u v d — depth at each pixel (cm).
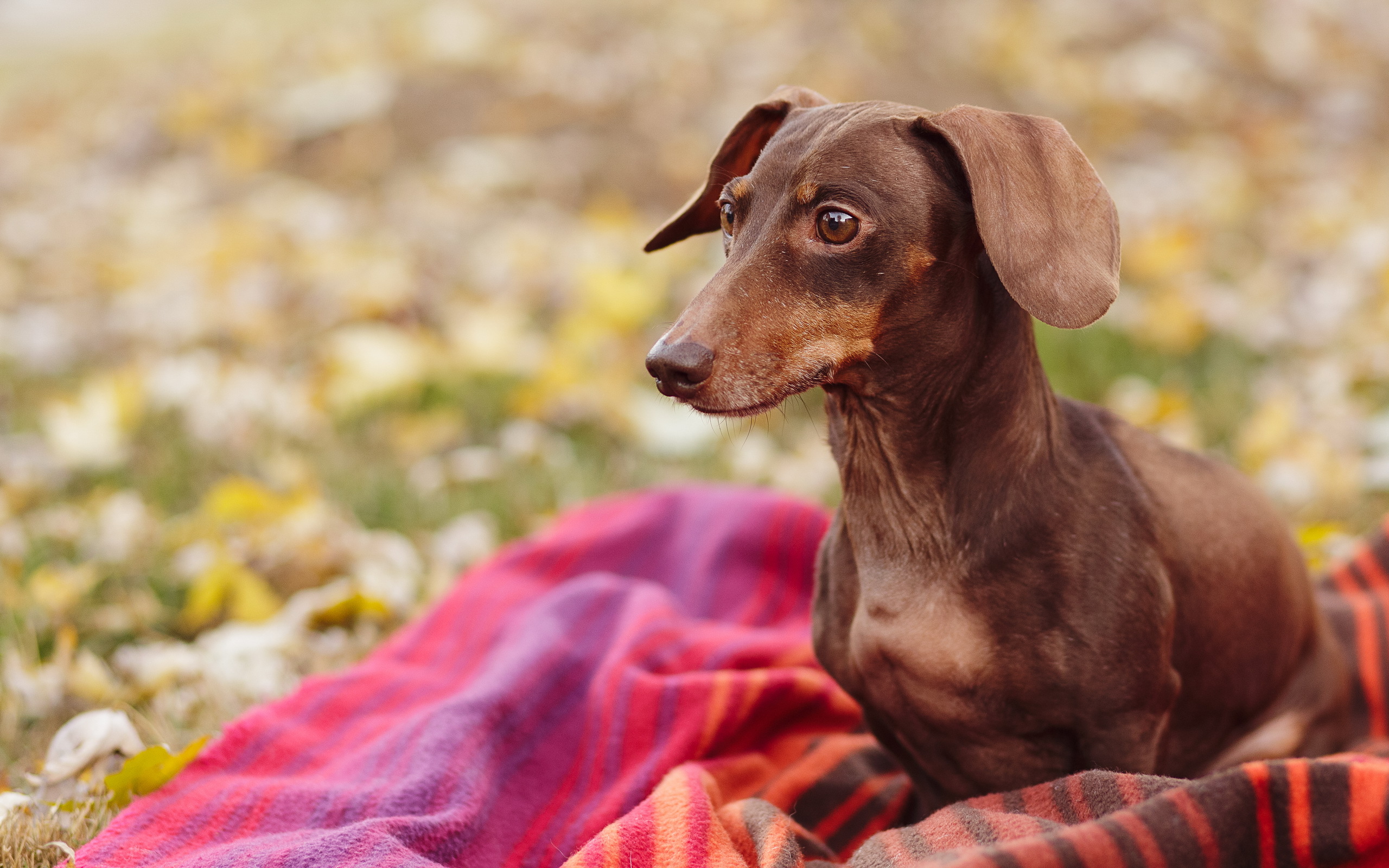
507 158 659
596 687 274
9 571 347
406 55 754
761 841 207
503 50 753
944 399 202
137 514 382
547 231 617
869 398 205
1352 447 395
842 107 199
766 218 192
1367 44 898
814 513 342
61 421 417
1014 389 204
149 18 1063
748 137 229
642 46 754
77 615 325
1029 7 837
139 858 216
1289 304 517
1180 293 502
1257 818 172
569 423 454
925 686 214
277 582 342
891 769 269
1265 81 820
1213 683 236
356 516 390
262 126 707
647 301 507
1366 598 309
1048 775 222
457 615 312
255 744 252
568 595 309
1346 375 432
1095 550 205
